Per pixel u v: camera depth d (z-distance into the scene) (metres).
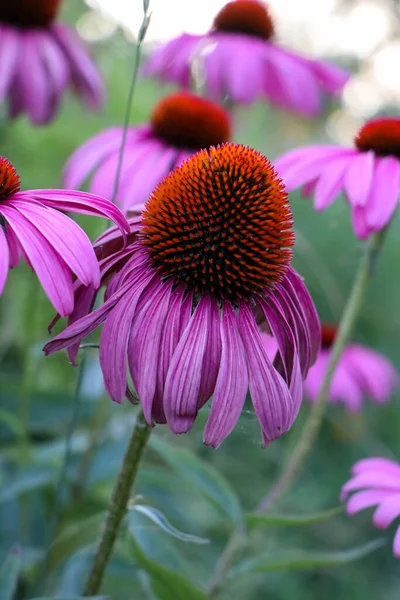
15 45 0.47
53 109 0.49
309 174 0.37
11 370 0.53
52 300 0.26
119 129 0.42
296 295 0.29
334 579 0.57
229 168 0.28
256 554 0.45
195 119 0.41
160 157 0.40
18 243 0.28
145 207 0.29
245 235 0.28
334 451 0.65
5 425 0.44
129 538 0.32
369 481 0.36
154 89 0.77
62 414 0.45
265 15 0.51
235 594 0.48
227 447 0.58
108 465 0.42
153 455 0.45
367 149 0.37
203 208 0.28
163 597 0.32
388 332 0.76
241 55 0.48
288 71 0.49
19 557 0.32
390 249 0.81
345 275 0.75
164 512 0.45
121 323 0.27
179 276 0.28
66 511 0.40
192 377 0.26
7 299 0.51
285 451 0.56
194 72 0.51
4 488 0.38
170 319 0.27
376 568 0.59
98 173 0.40
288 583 0.53
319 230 0.79
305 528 0.58
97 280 0.27
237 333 0.27
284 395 0.27
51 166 0.61
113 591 0.43
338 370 0.54
